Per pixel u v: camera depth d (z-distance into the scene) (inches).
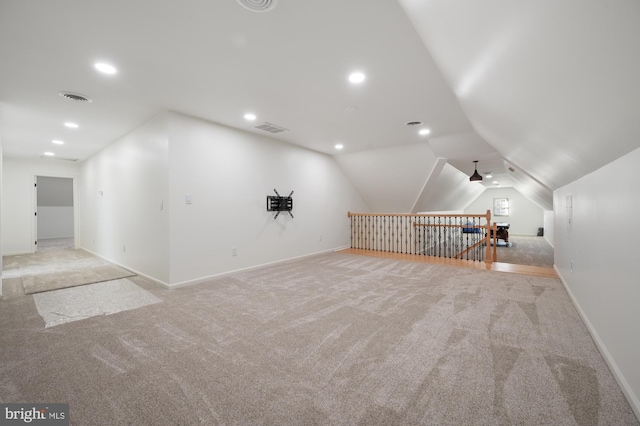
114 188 187.0
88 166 241.6
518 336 84.2
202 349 77.9
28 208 243.9
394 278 152.2
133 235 163.8
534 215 470.6
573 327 90.1
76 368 69.0
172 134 132.4
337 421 51.8
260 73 96.5
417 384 62.2
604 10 26.4
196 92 111.7
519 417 52.2
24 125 150.1
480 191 471.5
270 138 181.9
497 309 105.8
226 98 118.0
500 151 164.2
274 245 185.5
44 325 93.8
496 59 52.3
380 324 93.3
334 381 63.6
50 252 246.4
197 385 62.5
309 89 109.1
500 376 64.8
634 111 39.4
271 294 125.0
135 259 162.2
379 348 77.8
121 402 57.1
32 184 245.9
